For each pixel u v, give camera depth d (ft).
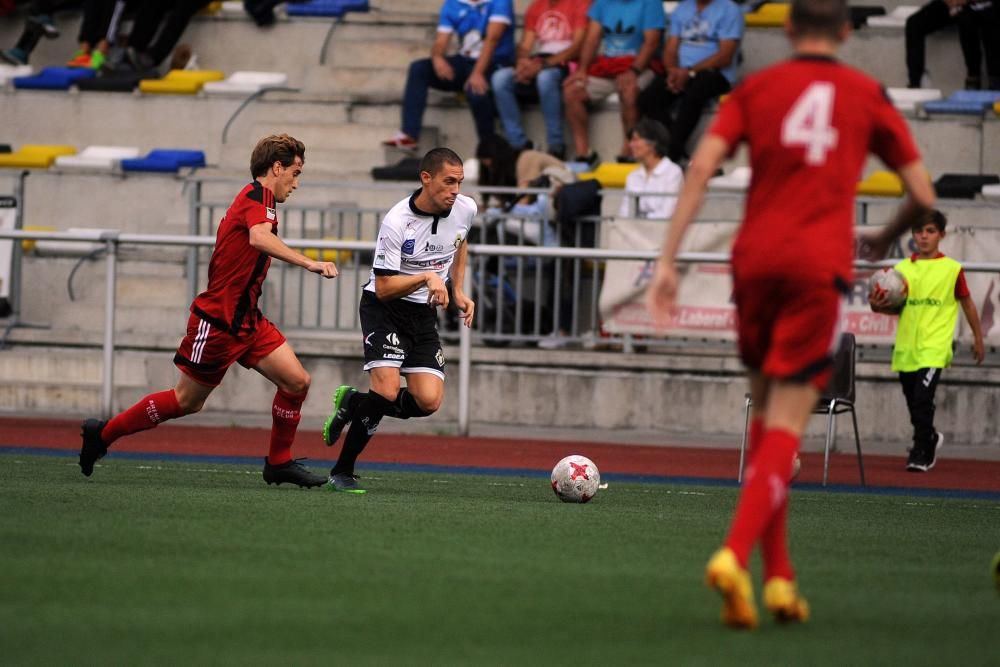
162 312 186.80
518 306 168.76
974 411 162.91
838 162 53.11
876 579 67.21
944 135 204.13
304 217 178.60
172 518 80.79
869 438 165.37
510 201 179.83
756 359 55.42
